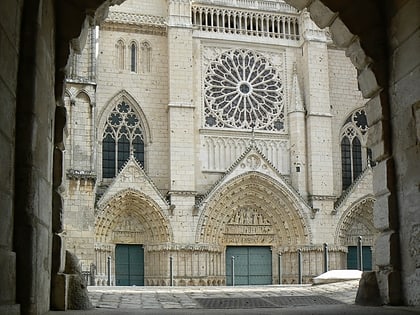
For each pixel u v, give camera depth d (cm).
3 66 1073
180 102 6525
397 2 1595
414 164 1503
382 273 1616
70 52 1594
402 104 1569
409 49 1532
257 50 7062
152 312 1425
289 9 7138
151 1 6800
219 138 6738
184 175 6412
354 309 1477
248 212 6731
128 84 6631
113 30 6669
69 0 1580
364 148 7181
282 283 6650
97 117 6462
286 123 6988
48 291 1434
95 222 6047
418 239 1478
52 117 1520
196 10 6894
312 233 6600
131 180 6225
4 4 1071
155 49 6756
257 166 6594
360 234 6894
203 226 6353
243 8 7006
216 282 6488
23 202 1182
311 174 6731
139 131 6631
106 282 6097
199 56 6850
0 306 978
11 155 1148
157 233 6316
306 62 6956
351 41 1711
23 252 1170
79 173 5678
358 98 7244
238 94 6919
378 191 1658
